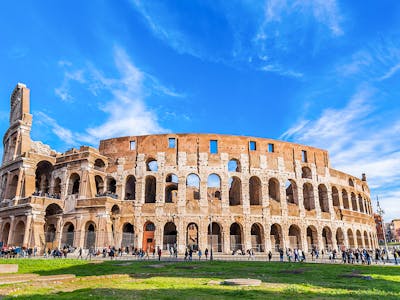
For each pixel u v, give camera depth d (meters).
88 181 75.38
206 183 77.06
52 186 81.00
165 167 78.12
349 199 96.44
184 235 72.69
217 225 81.88
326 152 93.44
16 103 93.25
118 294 21.17
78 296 20.27
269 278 31.84
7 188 80.62
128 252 68.50
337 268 43.25
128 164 79.81
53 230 79.44
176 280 29.41
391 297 20.83
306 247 79.75
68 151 83.62
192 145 80.06
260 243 79.31
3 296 20.53
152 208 74.81
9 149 87.19
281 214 79.19
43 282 27.67
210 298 19.80
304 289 24.16
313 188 86.62
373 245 105.25
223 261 52.44
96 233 68.75
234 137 82.25
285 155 85.12
